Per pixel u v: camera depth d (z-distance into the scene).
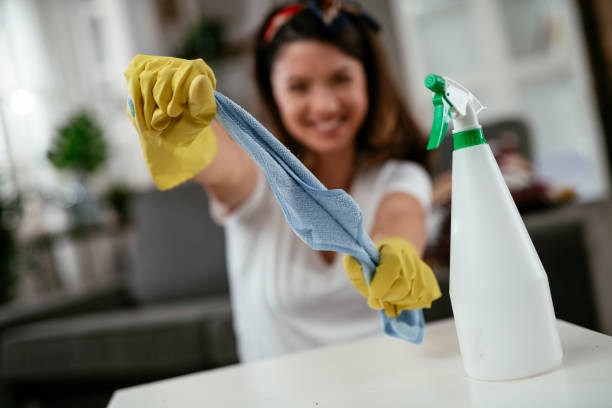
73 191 3.21
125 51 3.56
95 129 3.19
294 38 0.79
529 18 3.47
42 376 1.52
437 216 1.52
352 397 0.42
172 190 2.04
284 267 0.83
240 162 0.77
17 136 3.07
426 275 0.44
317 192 0.38
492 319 0.38
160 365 1.45
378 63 0.85
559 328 0.49
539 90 3.50
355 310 0.84
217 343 1.41
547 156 3.43
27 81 3.21
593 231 1.40
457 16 3.57
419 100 3.56
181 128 0.36
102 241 3.09
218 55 3.50
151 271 1.97
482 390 0.38
